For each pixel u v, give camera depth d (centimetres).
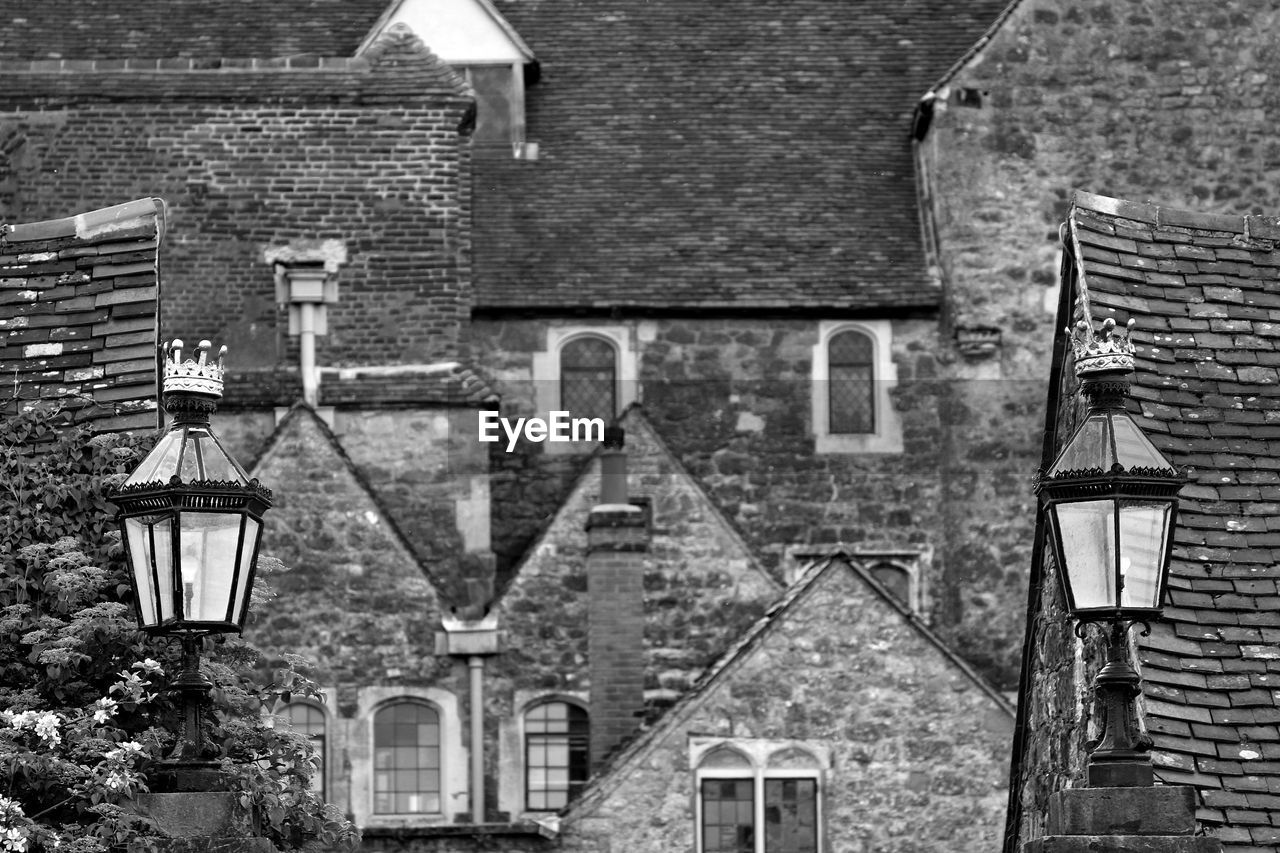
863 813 4081
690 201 5372
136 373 2697
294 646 4672
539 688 4772
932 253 5216
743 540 4741
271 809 2431
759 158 5450
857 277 5191
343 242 5106
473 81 5503
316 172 5141
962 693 4116
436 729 4703
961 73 5181
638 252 5256
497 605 4778
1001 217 5153
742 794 4088
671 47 5681
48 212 5106
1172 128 5153
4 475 2555
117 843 2238
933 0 5759
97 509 2555
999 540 5069
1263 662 2400
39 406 2644
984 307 5131
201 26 5525
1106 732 2155
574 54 5653
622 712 4644
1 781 2305
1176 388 2591
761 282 5191
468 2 5522
